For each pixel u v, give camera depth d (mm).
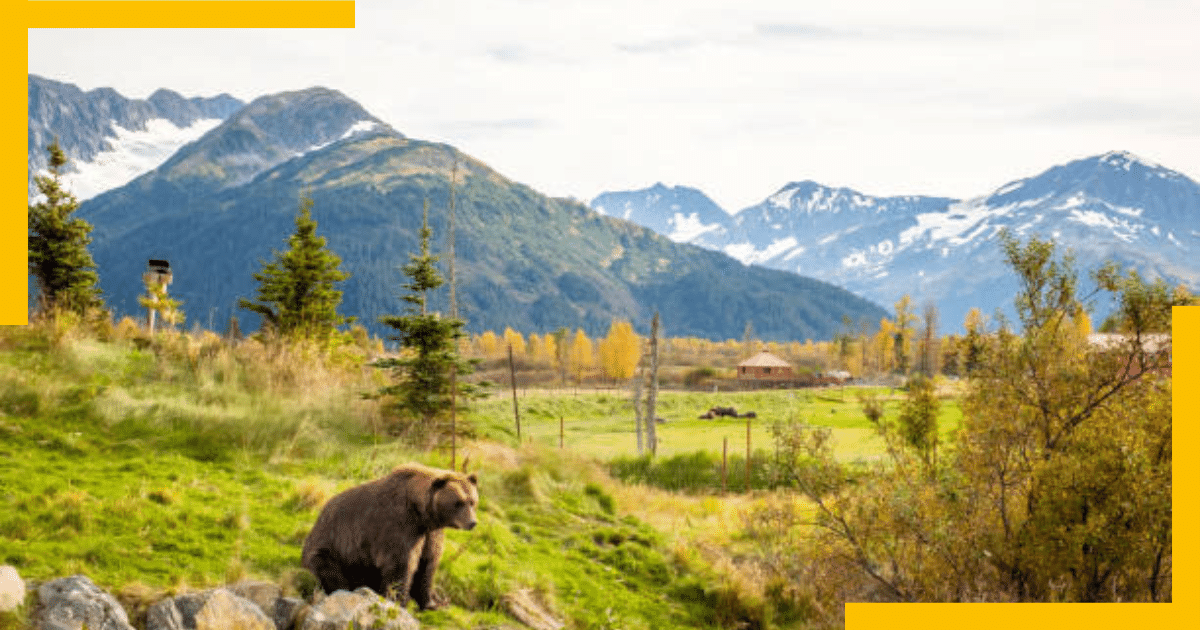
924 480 14570
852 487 14742
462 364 19312
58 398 15031
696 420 80625
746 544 18281
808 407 89000
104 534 9992
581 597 12820
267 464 14859
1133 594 13211
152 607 8258
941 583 13805
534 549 14359
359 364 24000
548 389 118000
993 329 14742
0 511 9977
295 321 25234
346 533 9633
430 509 9438
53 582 7926
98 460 13188
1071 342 14156
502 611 11148
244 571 9742
